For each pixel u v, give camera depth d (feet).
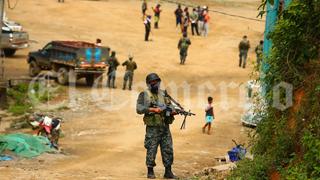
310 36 76.95
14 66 302.04
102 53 270.05
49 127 160.45
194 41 414.62
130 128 202.39
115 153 160.15
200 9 433.07
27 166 130.52
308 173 67.26
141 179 120.98
